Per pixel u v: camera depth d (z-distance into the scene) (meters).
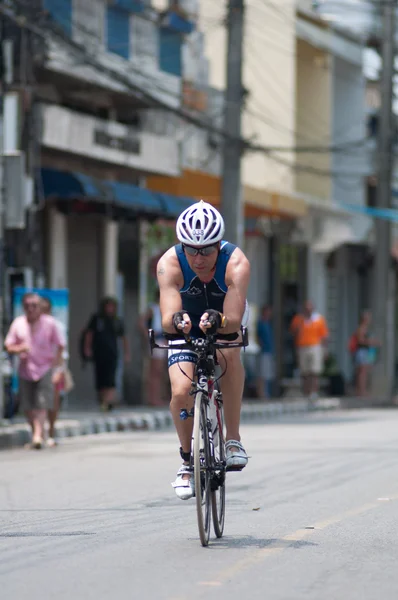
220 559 22.75
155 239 82.94
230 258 24.66
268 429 60.56
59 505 31.70
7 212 56.25
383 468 40.34
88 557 23.16
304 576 21.03
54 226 72.44
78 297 77.12
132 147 73.56
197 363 24.25
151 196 72.19
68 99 72.88
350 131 117.12
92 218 77.62
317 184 110.25
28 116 61.44
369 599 19.08
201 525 23.67
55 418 51.91
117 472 40.34
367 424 65.06
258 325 90.38
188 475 24.52
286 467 40.78
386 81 93.31
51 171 65.25
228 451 25.03
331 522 27.77
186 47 82.88
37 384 49.59
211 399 24.84
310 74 109.69
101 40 69.00
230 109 68.75
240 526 27.20
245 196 83.50
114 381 69.62
